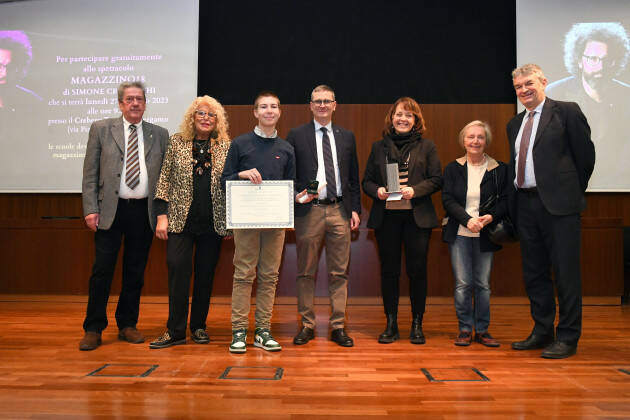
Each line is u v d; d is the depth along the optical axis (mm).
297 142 2885
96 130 2773
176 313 2697
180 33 4723
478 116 4332
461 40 4777
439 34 4789
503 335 3039
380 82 4793
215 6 4879
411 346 2723
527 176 2590
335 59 4820
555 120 2518
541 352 2582
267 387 1968
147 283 4348
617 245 4215
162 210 2713
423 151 2902
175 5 4734
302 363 2340
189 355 2482
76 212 4789
